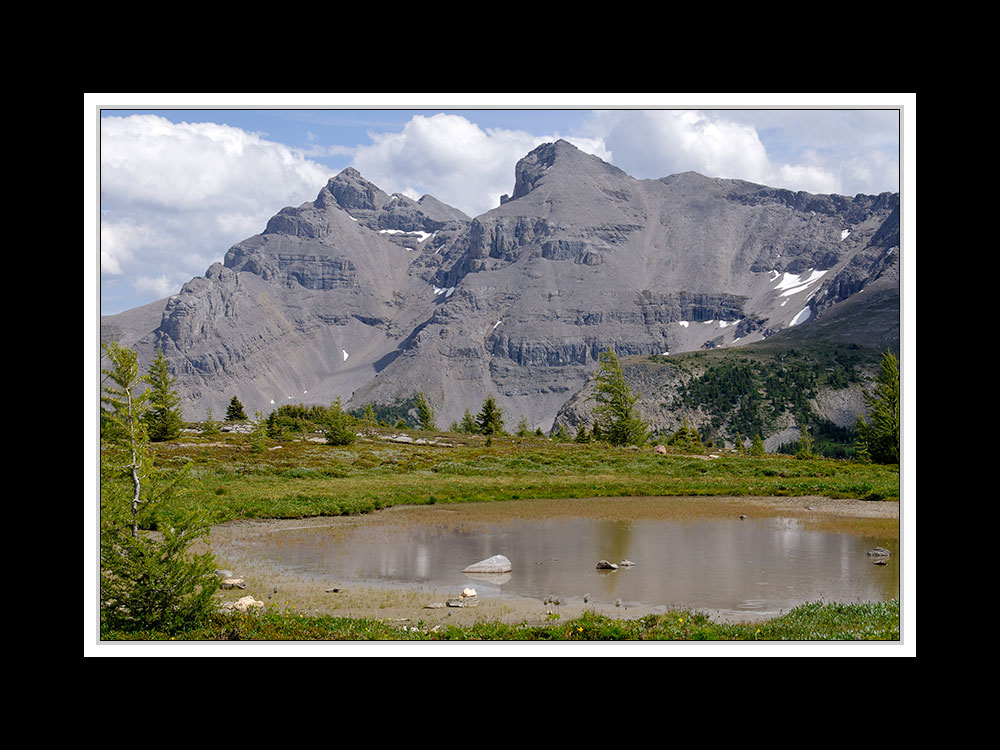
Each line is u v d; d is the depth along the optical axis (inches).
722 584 1011.9
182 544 765.9
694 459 3014.3
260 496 1961.1
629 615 854.5
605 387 4217.5
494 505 1930.4
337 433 3491.6
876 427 2869.1
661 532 1464.1
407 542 1378.0
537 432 5905.5
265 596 962.1
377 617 855.7
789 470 2573.8
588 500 2016.5
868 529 1476.4
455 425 6205.7
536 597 953.5
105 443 754.2
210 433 3917.3
